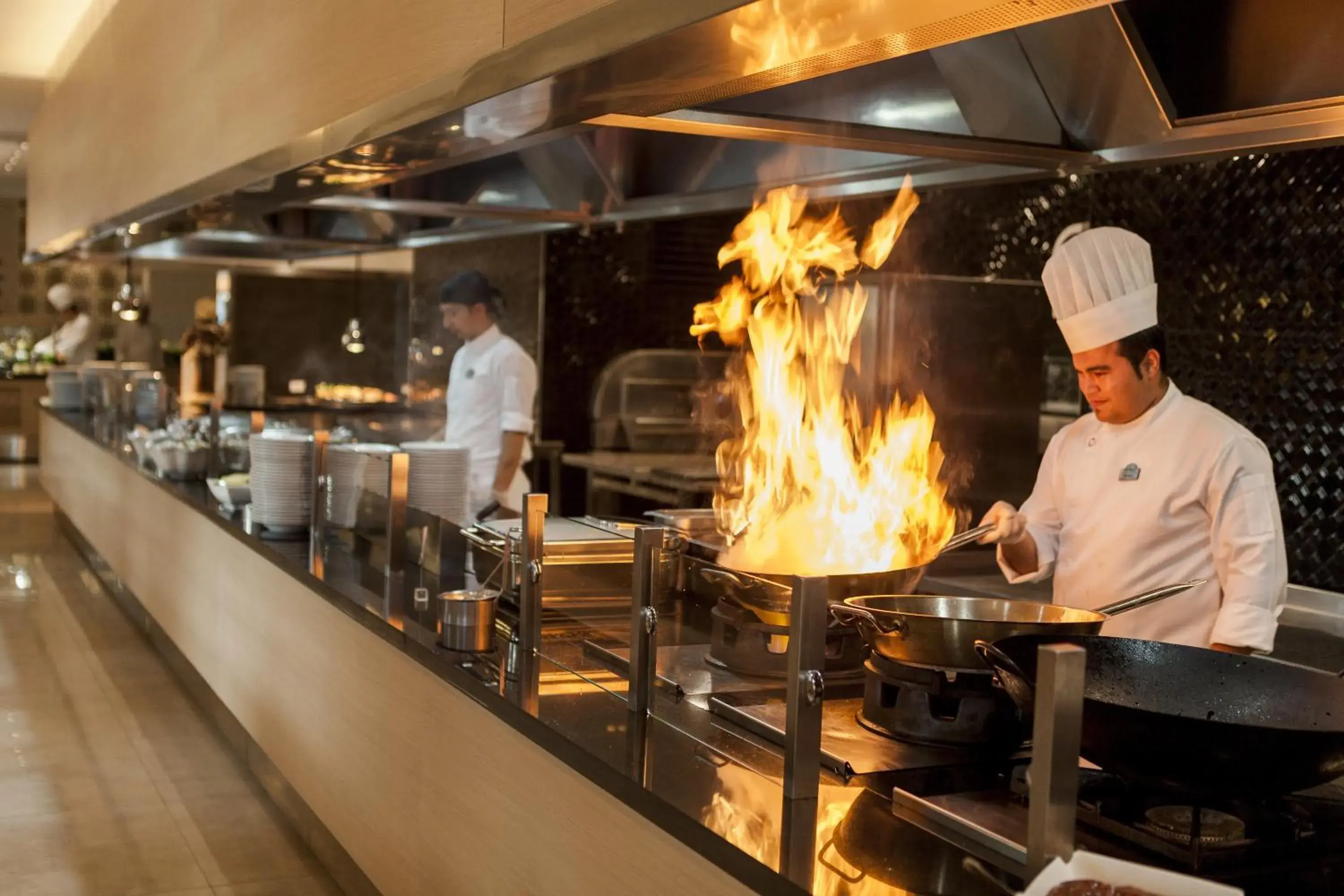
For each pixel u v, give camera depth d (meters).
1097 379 2.91
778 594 2.12
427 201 4.68
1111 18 2.42
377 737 3.08
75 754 4.71
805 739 1.78
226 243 8.41
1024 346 4.45
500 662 2.60
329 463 4.02
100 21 6.70
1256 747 1.45
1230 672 1.75
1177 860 1.50
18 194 15.88
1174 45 2.44
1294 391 3.81
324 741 3.51
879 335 4.32
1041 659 1.43
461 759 2.59
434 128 2.75
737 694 2.20
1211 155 2.62
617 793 1.90
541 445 7.63
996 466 4.42
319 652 3.54
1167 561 2.86
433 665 2.65
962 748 1.92
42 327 15.96
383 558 3.70
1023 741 1.95
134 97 5.71
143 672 5.86
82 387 10.07
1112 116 2.69
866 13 1.74
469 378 5.93
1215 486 2.77
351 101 3.07
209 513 4.72
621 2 1.94
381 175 3.65
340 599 3.28
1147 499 2.87
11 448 14.07
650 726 2.13
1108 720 1.50
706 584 2.25
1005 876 1.50
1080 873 1.33
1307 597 3.52
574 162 4.32
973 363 4.37
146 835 3.97
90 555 8.41
